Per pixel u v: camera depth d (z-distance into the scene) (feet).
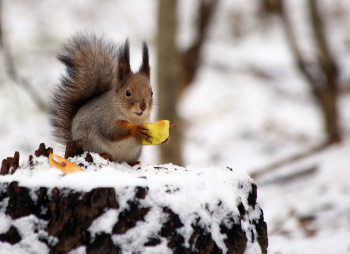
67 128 21.80
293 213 31.22
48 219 14.85
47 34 66.03
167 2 38.65
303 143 49.08
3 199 15.19
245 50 75.51
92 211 14.56
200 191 15.47
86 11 79.25
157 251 14.62
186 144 51.39
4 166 16.19
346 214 30.22
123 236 14.57
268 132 52.90
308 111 57.93
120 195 14.69
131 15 81.92
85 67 21.97
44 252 14.74
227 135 52.90
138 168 18.61
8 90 48.39
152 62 53.98
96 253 14.48
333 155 40.47
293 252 23.45
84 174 15.10
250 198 17.11
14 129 44.19
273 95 61.87
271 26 83.25
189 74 57.57
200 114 57.77
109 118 20.13
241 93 62.28
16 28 67.41
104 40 22.61
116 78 20.67
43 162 16.35
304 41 72.84
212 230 15.34
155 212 14.79
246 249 16.20
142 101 20.13
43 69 53.52
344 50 73.72
